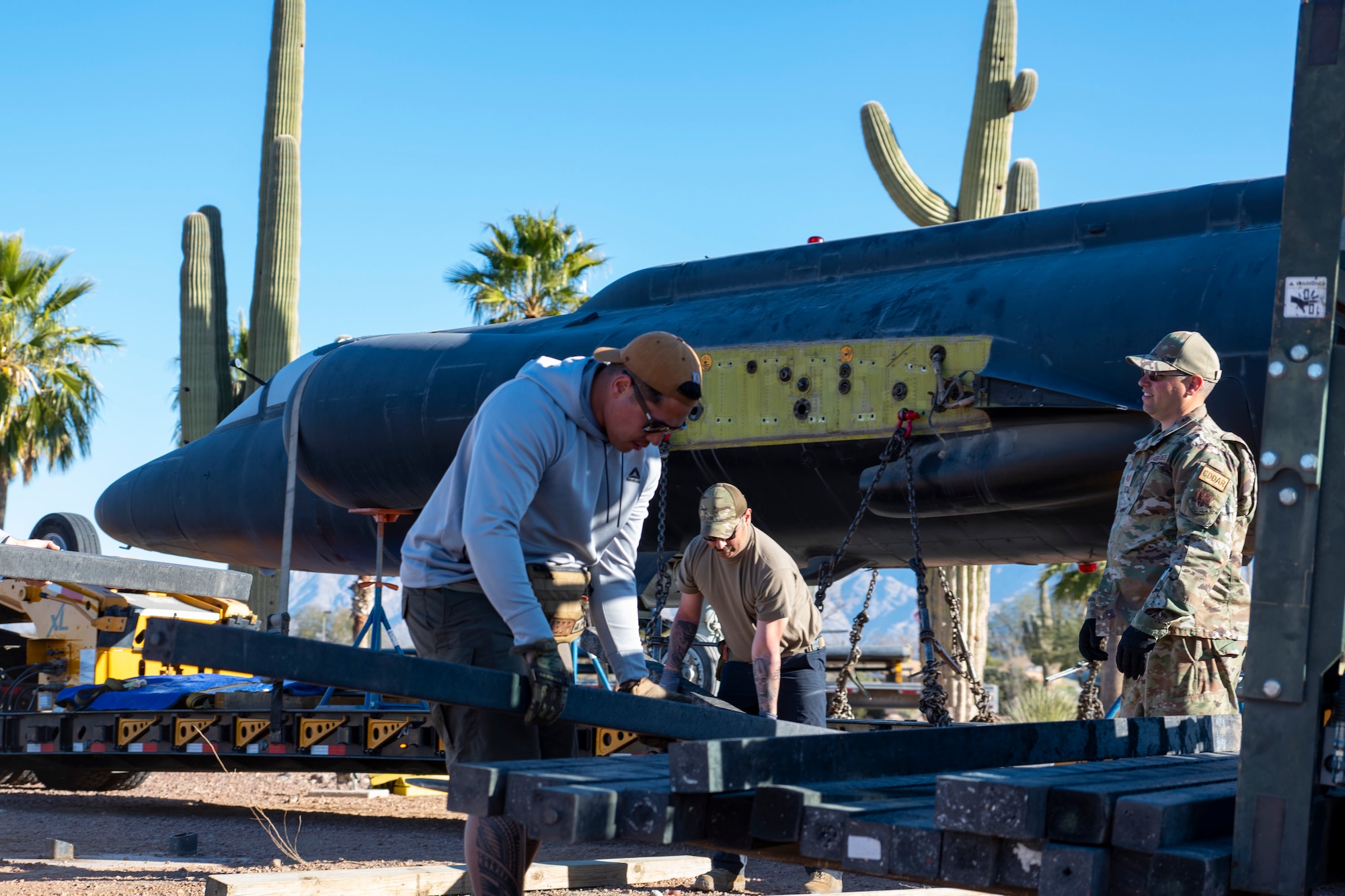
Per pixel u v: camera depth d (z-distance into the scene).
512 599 2.70
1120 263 6.73
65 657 9.96
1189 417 3.83
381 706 7.86
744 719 2.90
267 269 16.31
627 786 2.09
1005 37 12.55
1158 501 3.84
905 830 1.94
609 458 3.04
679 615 5.45
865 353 7.18
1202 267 6.44
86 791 10.45
